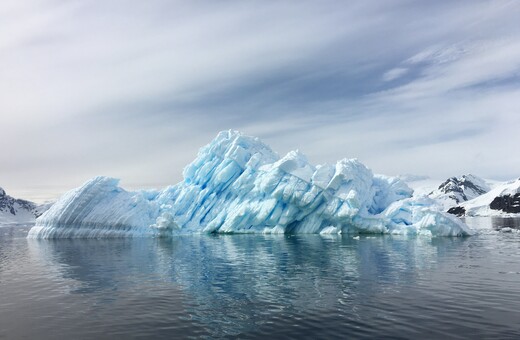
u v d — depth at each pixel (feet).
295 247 139.85
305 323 51.42
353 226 193.77
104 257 120.57
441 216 174.29
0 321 54.75
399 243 146.72
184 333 48.67
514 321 50.26
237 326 50.93
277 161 220.84
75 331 50.11
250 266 98.43
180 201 226.99
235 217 208.03
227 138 240.32
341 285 73.61
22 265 107.14
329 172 202.39
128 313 57.62
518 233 193.57
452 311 55.06
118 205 197.06
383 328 48.65
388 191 219.41
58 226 191.31
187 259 113.19
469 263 96.63
